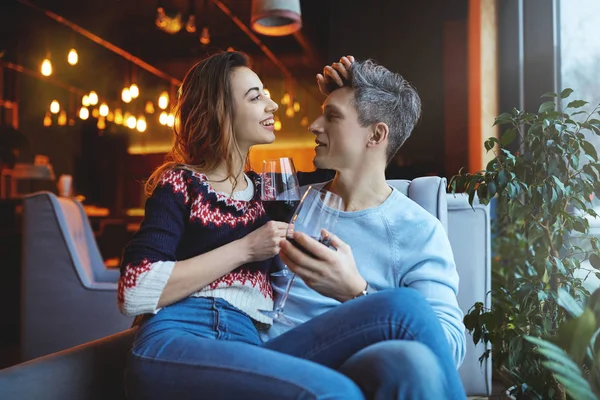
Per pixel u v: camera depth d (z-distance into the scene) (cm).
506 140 184
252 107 147
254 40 825
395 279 149
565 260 184
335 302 148
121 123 920
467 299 235
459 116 464
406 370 97
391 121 155
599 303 127
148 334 123
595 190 174
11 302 422
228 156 146
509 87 350
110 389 137
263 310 139
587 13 266
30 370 119
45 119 885
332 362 118
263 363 108
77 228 338
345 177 158
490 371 237
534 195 173
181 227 133
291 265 129
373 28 548
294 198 143
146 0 684
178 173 137
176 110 158
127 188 1062
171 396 112
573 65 276
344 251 130
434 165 520
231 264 127
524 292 181
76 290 304
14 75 919
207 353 113
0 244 417
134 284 123
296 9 415
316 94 936
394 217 153
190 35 818
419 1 529
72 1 689
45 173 765
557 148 173
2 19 759
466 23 462
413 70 533
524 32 310
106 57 912
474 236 236
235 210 140
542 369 168
